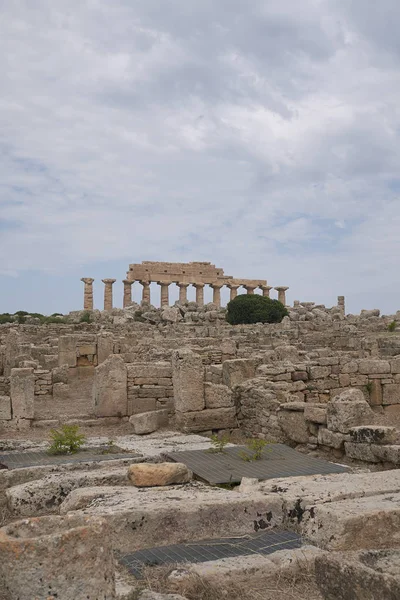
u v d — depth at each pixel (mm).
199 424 16734
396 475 9211
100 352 31453
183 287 91250
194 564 6652
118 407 18891
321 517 7348
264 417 15695
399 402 19000
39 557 5086
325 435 12844
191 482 10031
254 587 6305
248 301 65938
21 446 14383
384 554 5547
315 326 49219
